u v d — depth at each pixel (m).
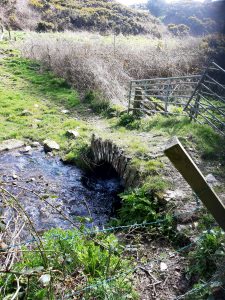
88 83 11.90
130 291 3.09
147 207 4.54
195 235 3.85
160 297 3.18
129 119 8.68
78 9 31.80
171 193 4.73
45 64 14.33
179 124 7.18
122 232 4.43
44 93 11.86
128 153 6.11
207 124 7.18
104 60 12.82
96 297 2.87
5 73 13.37
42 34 21.66
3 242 2.82
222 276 3.05
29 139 8.73
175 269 3.53
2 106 10.33
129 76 12.76
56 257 3.07
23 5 28.67
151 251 3.94
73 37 19.95
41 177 6.96
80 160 7.65
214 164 5.63
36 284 2.84
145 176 5.33
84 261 3.22
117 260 3.37
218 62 13.43
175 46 15.81
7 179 6.66
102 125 9.27
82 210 5.88
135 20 31.30
